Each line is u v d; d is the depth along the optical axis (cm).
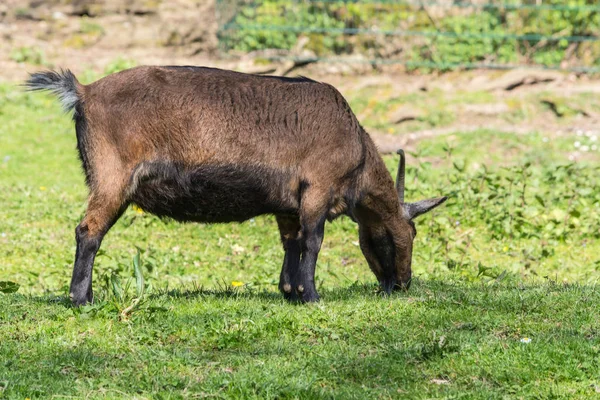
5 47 5550
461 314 2033
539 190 3906
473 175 4066
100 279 2647
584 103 5150
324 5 5734
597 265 3036
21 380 1608
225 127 2045
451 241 3306
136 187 2033
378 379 1680
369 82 5322
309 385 1617
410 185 3788
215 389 1606
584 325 1958
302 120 2123
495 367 1722
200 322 1941
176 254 3206
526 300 2123
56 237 3369
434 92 5250
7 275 2917
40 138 4753
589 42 5750
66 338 1844
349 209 2242
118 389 1597
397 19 5753
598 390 1644
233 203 2105
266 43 5697
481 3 5731
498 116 5094
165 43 5697
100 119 2005
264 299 2248
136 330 1889
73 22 5753
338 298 2267
